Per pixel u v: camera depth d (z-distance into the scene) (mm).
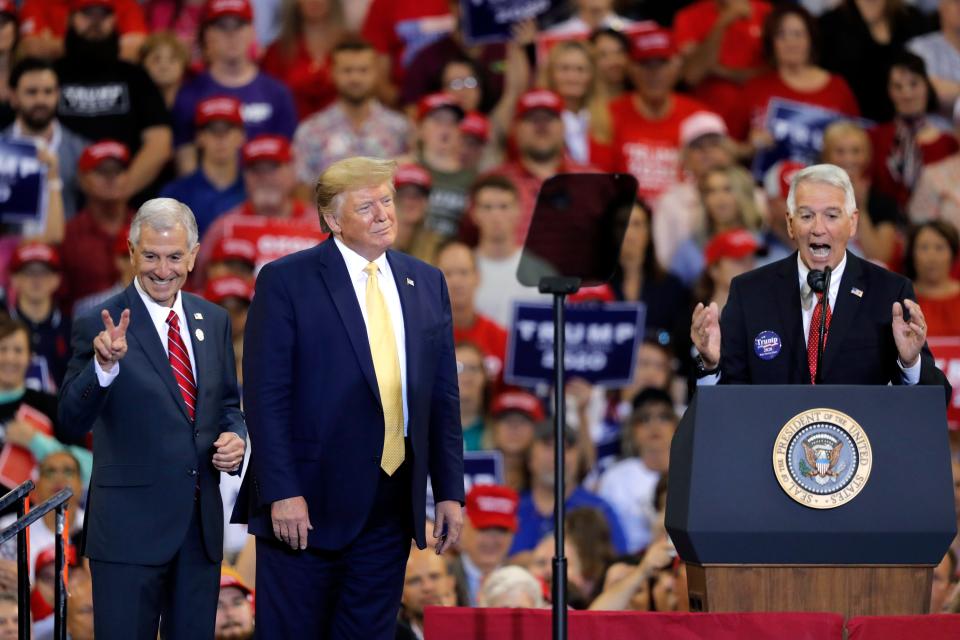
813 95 8539
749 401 3236
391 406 3498
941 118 8570
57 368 7418
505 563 6176
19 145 7684
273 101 8258
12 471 6637
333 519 3463
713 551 3219
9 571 5340
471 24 8562
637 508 6855
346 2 8719
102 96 8023
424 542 3475
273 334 3467
